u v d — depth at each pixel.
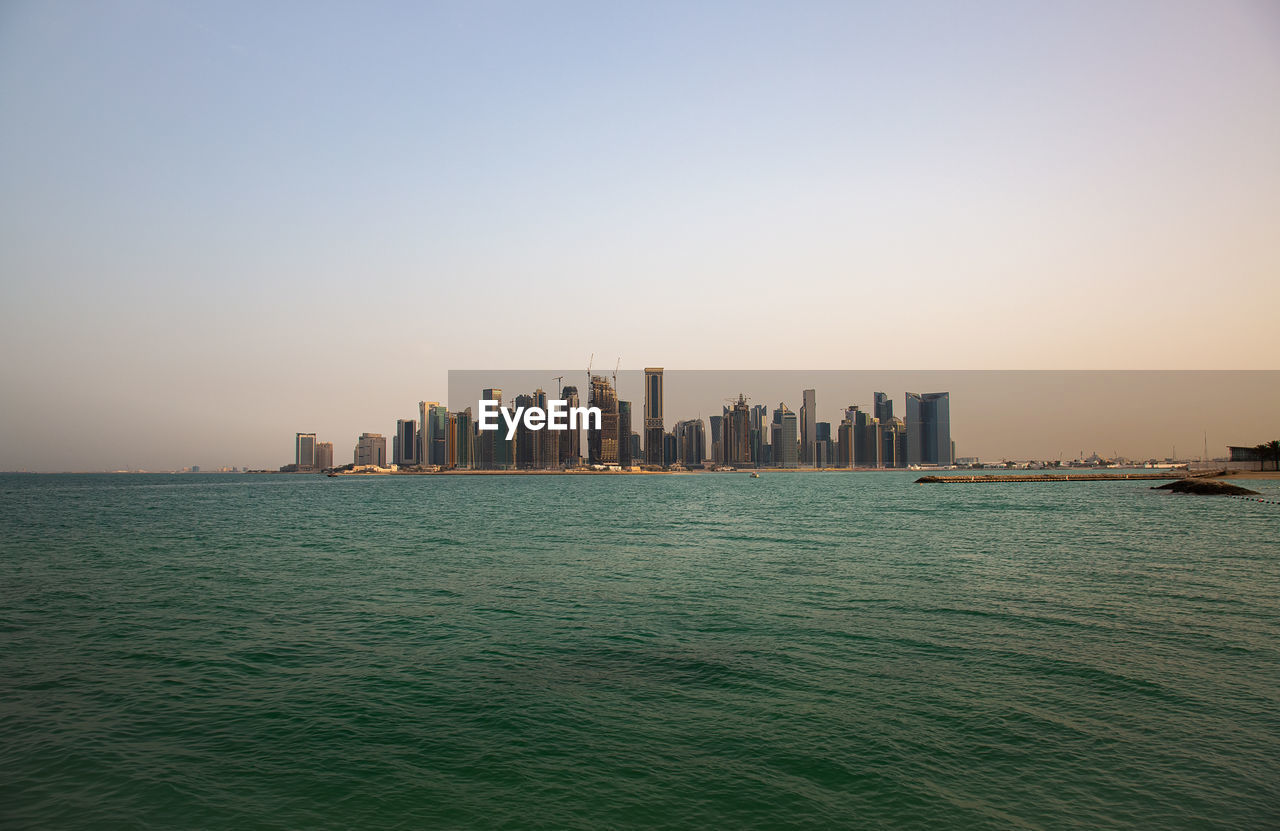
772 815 12.03
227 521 77.81
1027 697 17.34
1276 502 100.44
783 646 22.19
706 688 18.30
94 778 13.36
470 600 29.97
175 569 39.38
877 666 19.95
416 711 16.77
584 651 21.84
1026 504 102.31
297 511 97.25
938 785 13.01
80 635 23.84
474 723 16.00
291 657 21.23
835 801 12.48
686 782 13.20
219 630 24.58
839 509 94.75
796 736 15.16
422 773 13.60
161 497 145.88
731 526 67.94
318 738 15.20
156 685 18.66
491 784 13.16
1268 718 15.90
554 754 14.38
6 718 16.30
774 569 38.31
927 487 189.00
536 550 48.47
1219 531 59.06
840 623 25.19
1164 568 37.66
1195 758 13.96
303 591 32.22
